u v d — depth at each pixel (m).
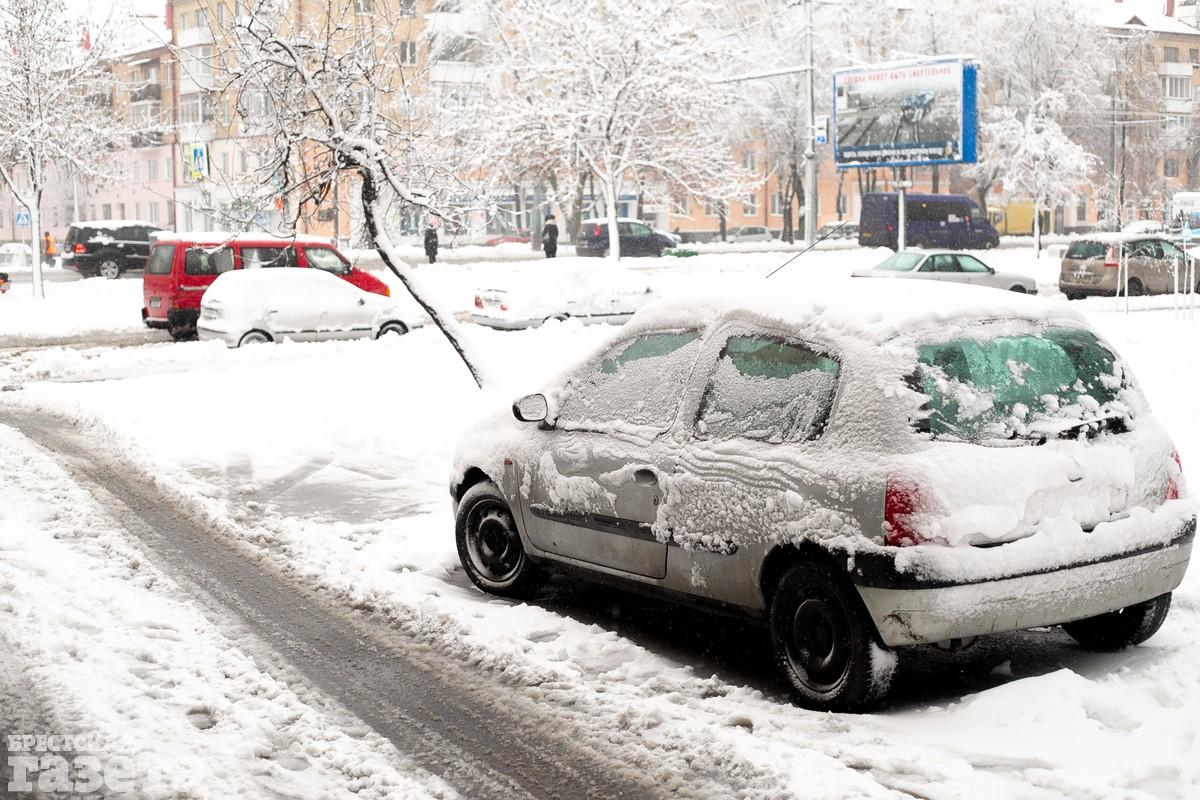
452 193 14.35
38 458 12.03
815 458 5.86
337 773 5.12
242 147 15.29
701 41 44.59
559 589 8.09
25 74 33.97
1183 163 93.38
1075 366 6.15
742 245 66.12
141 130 39.84
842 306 6.12
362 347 21.97
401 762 5.27
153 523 9.62
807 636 5.93
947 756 5.18
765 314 6.43
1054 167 62.31
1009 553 5.55
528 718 5.78
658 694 6.10
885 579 5.48
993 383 5.87
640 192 48.31
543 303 25.02
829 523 5.70
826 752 5.27
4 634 6.70
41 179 34.53
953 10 65.31
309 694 6.09
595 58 42.19
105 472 11.59
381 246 12.84
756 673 6.45
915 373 5.72
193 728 5.50
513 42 47.25
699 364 6.68
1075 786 4.82
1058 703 5.48
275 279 22.98
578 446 7.17
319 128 13.15
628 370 7.16
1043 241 72.12
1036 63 66.06
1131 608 6.39
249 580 8.12
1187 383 13.70
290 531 9.36
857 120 47.19
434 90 26.25
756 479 6.07
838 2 64.56
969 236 59.59
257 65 12.79
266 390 16.42
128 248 48.28
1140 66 78.06
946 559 5.43
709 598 6.41
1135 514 5.95
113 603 7.41
